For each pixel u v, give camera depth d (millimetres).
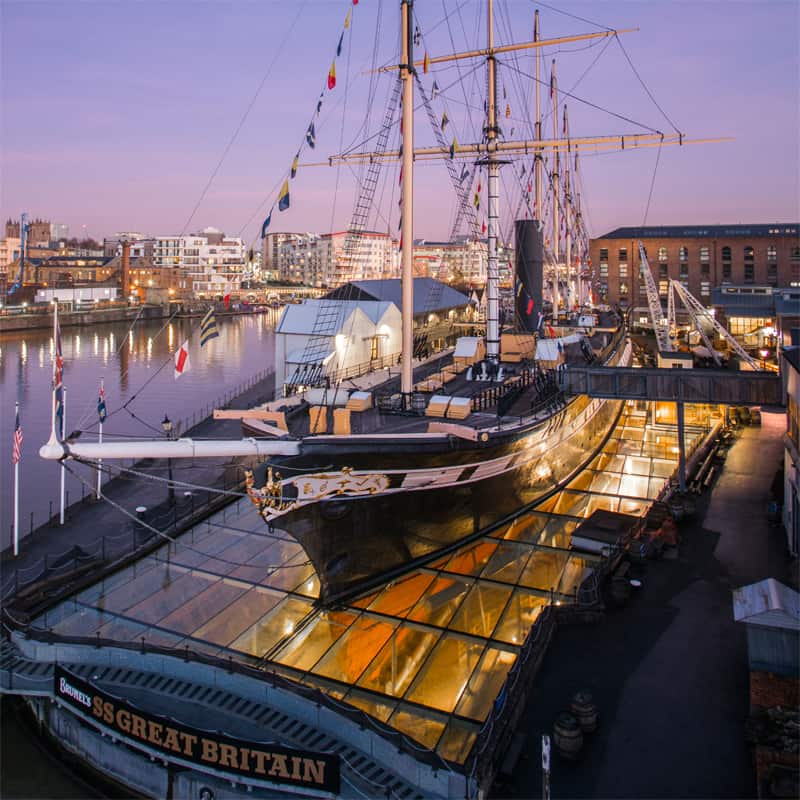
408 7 23422
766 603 14219
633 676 15539
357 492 18844
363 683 16750
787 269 94250
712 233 98625
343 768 13875
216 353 102375
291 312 50031
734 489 28438
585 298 83375
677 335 76250
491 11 28594
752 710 13805
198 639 18922
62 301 138375
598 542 22672
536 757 13211
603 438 37781
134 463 38531
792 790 11297
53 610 20781
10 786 16016
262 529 26484
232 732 15328
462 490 22016
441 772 12727
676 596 19250
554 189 55625
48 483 37875
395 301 56688
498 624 18797
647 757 12938
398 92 26469
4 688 17578
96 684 17109
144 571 23219
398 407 24344
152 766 15234
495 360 30734
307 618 19781
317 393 25922
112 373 80312
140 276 174375
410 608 19891
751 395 27312
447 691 16312
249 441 16656
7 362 86625
